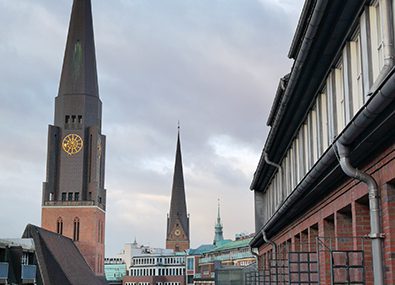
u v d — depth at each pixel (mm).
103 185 141750
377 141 10852
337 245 14930
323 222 16734
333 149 12156
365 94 12125
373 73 11898
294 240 23125
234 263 121125
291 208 20312
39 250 69812
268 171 31391
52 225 132125
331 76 15312
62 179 134000
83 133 135750
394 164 10523
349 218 15047
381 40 11461
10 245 62438
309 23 13242
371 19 11953
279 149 25469
